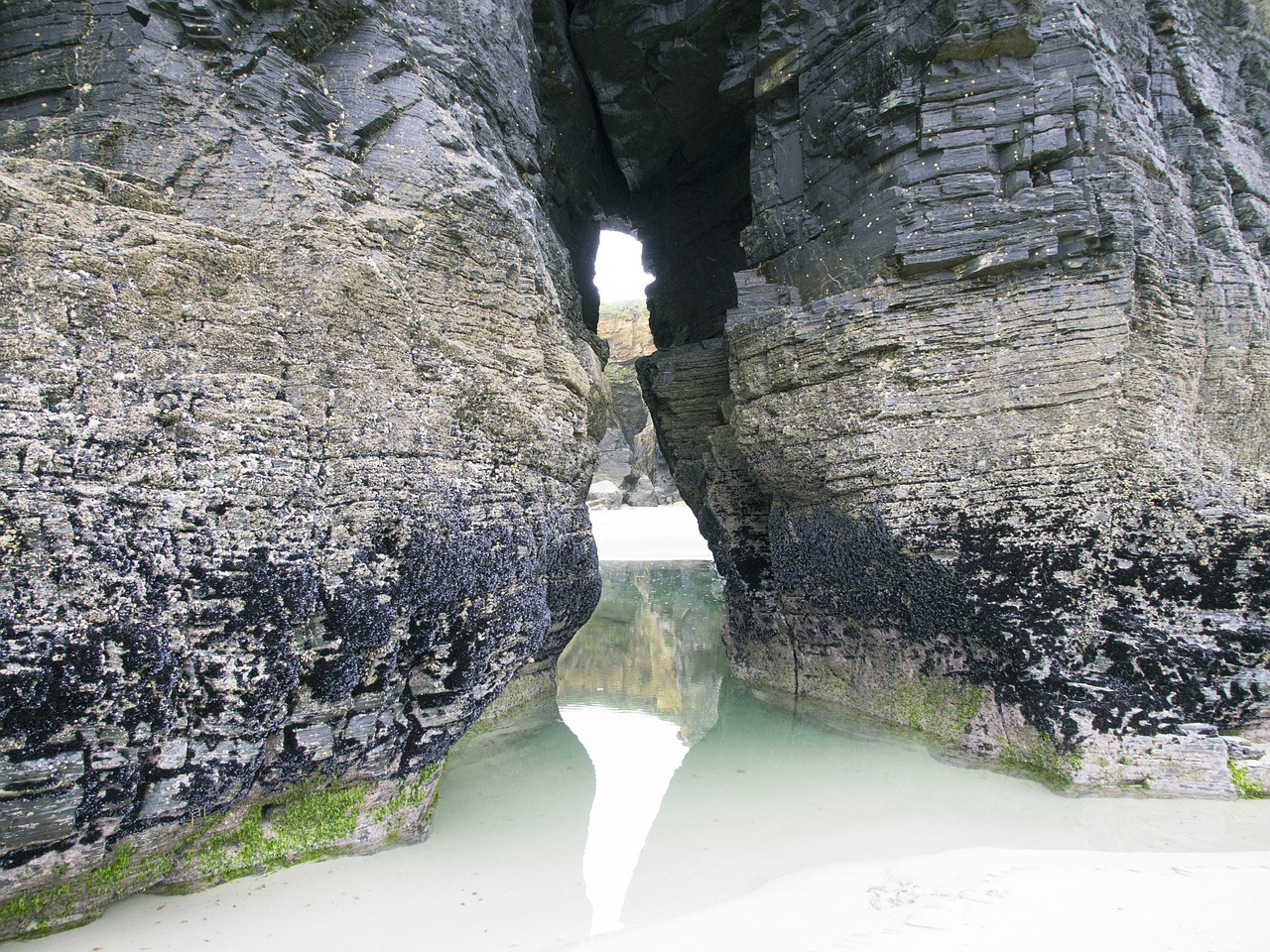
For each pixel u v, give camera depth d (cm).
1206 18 1152
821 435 1055
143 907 568
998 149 959
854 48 1066
